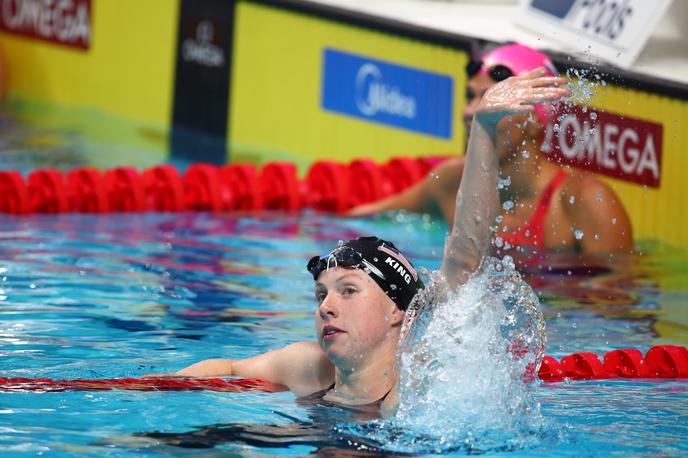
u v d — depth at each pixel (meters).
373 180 24.14
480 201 10.66
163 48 33.59
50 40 37.47
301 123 29.72
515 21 26.12
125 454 9.48
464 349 10.88
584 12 24.58
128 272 17.50
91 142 30.39
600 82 22.28
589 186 20.06
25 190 22.42
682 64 23.33
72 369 12.34
